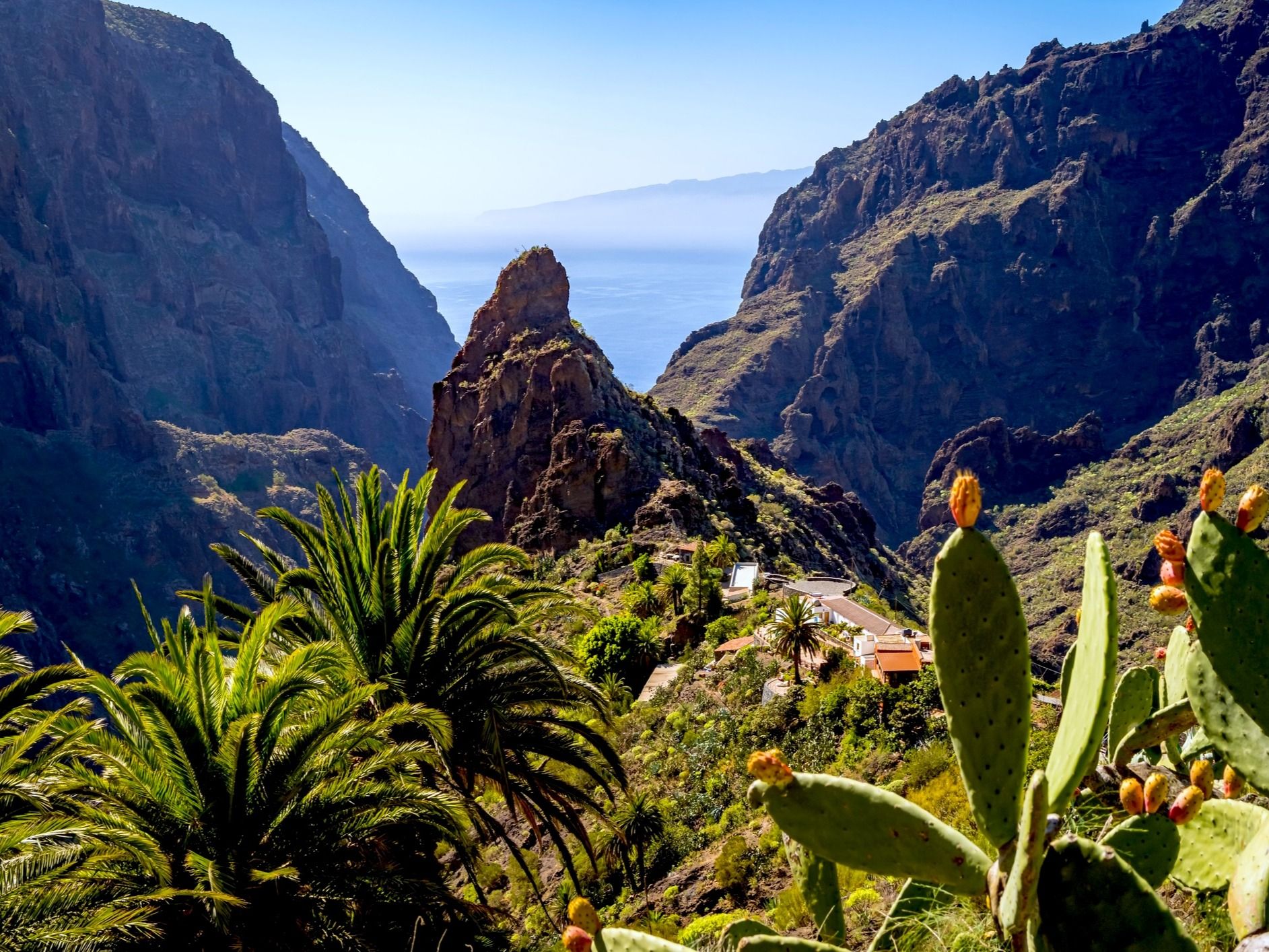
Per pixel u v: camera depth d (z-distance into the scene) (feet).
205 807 50.24
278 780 52.26
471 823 72.74
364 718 69.15
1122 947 12.25
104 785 49.62
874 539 587.68
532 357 402.31
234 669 56.59
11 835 42.22
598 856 98.17
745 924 15.85
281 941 49.16
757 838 89.30
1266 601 14.02
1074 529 616.39
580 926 14.87
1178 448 644.69
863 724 103.55
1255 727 14.70
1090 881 12.51
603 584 269.85
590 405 383.45
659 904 84.17
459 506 400.88
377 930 53.83
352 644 71.77
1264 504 14.12
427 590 72.28
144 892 47.73
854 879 45.57
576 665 78.02
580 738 83.41
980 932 14.14
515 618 68.33
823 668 141.08
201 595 72.95
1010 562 624.18
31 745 44.42
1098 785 18.92
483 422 404.16
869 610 198.08
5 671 50.29
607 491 335.47
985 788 13.51
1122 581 385.09
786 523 398.21
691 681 167.63
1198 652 15.44
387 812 53.78
